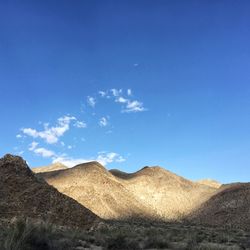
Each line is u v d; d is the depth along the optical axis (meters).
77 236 33.00
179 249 33.94
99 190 168.00
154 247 34.06
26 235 22.02
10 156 58.16
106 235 36.50
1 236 22.28
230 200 165.00
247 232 96.31
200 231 84.00
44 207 50.22
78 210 52.69
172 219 166.00
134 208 167.50
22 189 52.31
